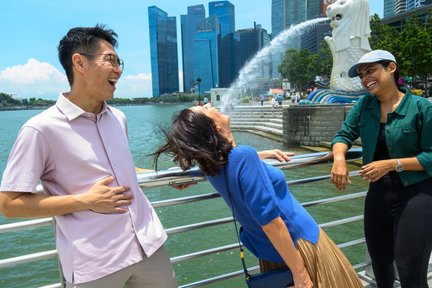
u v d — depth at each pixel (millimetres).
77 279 1554
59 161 1563
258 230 1679
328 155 2547
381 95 2170
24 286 6086
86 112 1604
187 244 7289
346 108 19891
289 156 2494
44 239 8188
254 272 2607
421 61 29609
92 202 1511
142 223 1719
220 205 9789
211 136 1562
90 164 1594
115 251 1592
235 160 1551
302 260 1598
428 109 2004
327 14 23938
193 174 2170
